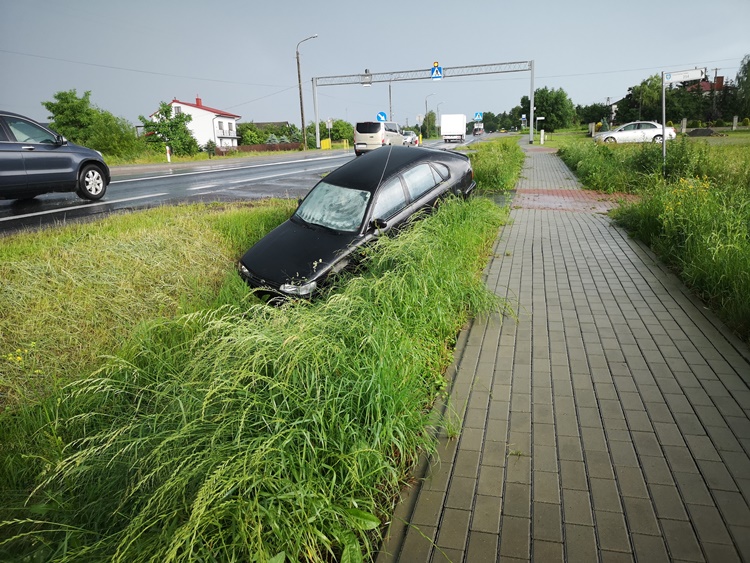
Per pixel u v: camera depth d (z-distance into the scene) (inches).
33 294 238.1
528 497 110.7
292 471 102.8
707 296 221.1
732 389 149.1
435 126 4503.0
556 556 95.3
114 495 109.9
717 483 112.1
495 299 218.1
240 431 103.2
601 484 113.4
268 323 143.9
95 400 150.6
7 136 453.7
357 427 117.7
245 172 905.5
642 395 148.1
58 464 111.9
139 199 549.0
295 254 250.2
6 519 111.0
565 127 3791.8
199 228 367.6
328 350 133.9
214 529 91.1
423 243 224.1
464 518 105.8
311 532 95.7
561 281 253.1
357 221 263.6
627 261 284.7
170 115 1667.1
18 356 180.1
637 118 2723.9
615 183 593.3
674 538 98.2
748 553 94.0
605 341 183.9
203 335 154.4
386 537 102.4
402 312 177.6
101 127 1386.6
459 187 329.4
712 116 2647.6
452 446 129.4
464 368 168.7
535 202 514.6
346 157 1414.9
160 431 117.3
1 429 145.1
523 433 133.2
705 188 363.6
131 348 175.5
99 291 243.1
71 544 97.2
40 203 518.3
